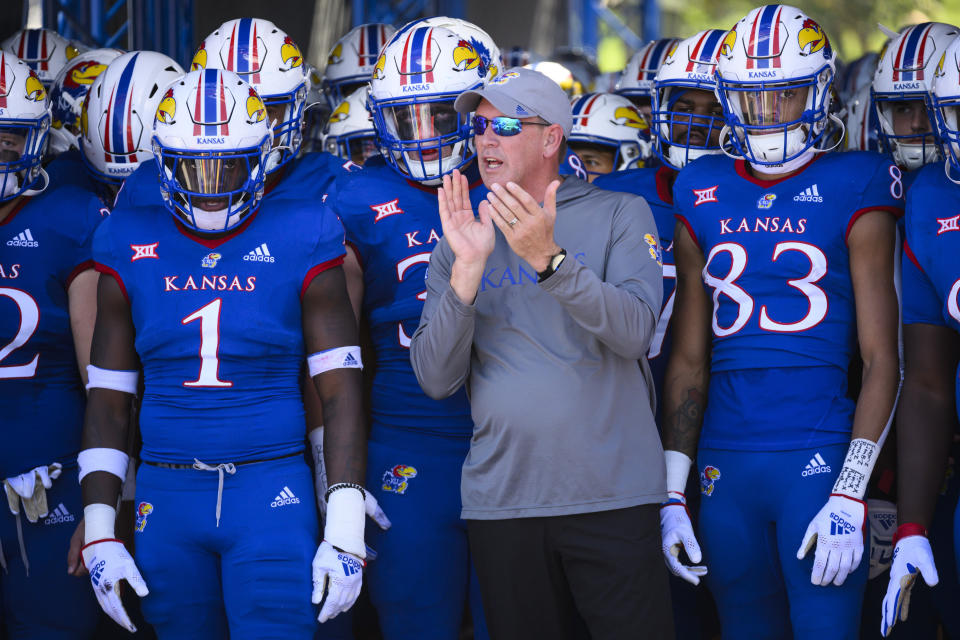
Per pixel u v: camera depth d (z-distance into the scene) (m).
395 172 11.99
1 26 20.91
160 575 10.33
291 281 10.54
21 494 11.22
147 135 12.93
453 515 11.36
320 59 32.94
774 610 11.13
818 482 10.70
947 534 11.81
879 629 12.22
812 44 10.93
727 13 70.50
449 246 10.12
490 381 9.88
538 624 9.91
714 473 11.21
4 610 11.62
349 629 11.98
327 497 10.42
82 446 10.65
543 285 9.23
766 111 11.01
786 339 10.99
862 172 11.05
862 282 10.87
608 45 58.59
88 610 11.62
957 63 10.29
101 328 10.70
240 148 10.20
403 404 11.55
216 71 10.49
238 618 10.21
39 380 11.54
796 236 11.02
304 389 11.62
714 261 11.34
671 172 13.12
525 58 26.39
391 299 11.65
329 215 10.78
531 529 9.73
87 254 11.63
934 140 11.79
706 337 11.71
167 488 10.45
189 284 10.40
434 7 33.44
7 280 11.39
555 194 9.51
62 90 14.98
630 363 9.98
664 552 10.93
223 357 10.37
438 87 11.38
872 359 10.77
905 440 10.67
